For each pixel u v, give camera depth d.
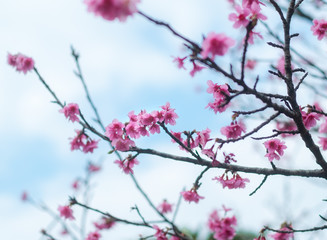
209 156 2.57
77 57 3.42
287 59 2.32
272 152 2.65
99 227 5.29
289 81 2.27
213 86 2.59
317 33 2.94
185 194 2.94
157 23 1.60
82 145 3.25
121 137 2.72
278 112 2.17
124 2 1.38
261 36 2.08
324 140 2.76
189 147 2.63
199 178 2.83
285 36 2.36
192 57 1.75
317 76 3.45
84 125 3.12
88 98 3.35
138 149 2.70
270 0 2.29
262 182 2.56
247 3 2.14
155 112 2.75
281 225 3.42
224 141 2.36
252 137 2.29
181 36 1.65
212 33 1.66
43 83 3.18
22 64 3.72
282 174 2.51
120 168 3.01
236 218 3.38
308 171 2.51
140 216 3.28
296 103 2.24
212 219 3.77
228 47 1.67
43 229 4.70
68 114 3.11
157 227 3.33
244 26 2.00
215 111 2.60
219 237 3.35
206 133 2.70
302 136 2.38
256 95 1.99
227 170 2.71
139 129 2.78
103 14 1.43
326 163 2.45
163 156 2.68
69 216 4.07
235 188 2.71
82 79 3.38
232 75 1.82
